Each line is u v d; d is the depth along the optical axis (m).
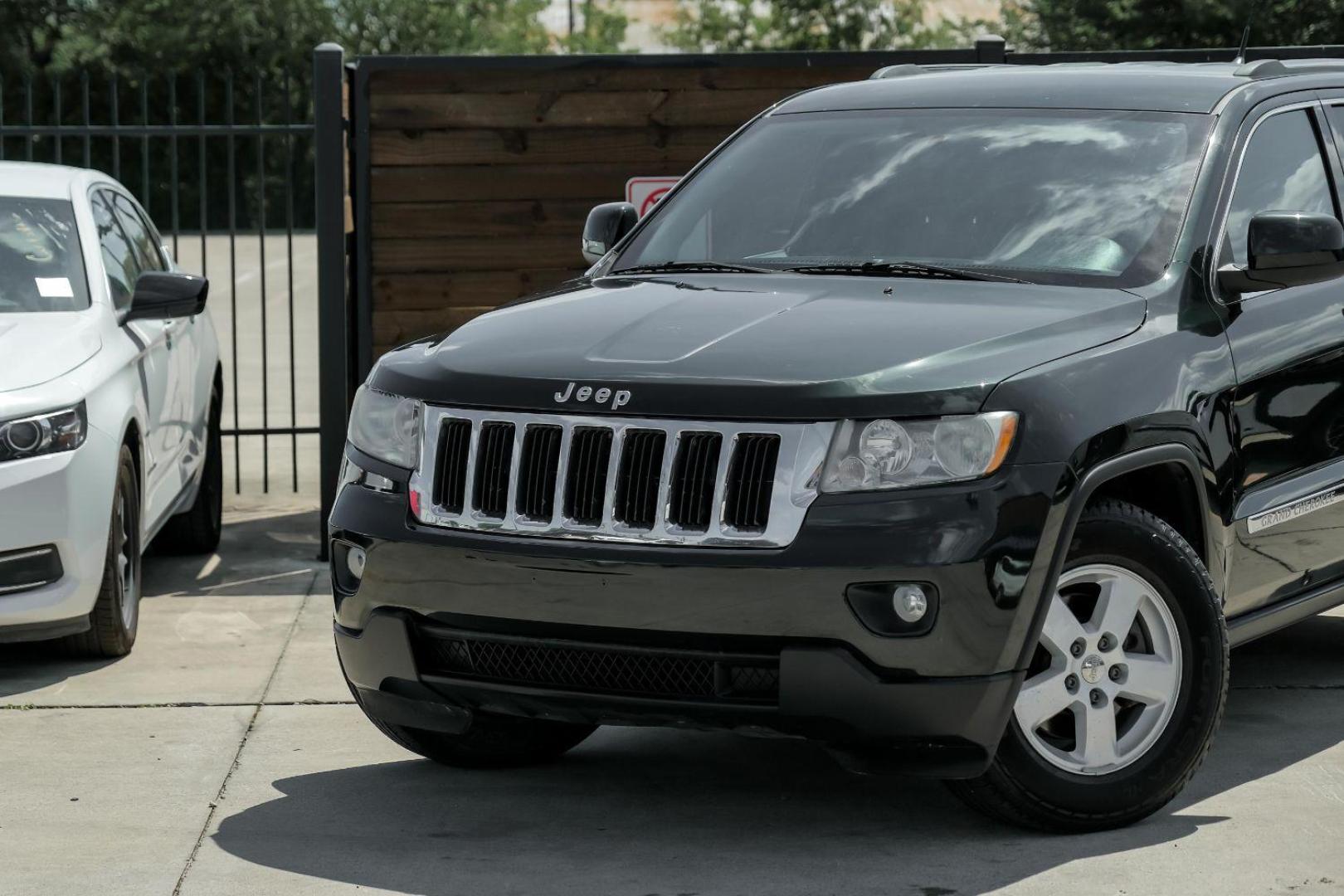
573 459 4.67
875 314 4.96
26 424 6.75
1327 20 32.78
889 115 6.22
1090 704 4.86
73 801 5.43
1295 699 6.50
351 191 9.79
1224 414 5.24
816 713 4.47
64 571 6.84
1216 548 5.25
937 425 4.48
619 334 4.97
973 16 58.53
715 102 9.73
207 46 47.19
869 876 4.66
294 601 8.44
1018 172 5.75
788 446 4.48
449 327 9.73
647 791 5.47
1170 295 5.24
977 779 4.82
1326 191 6.15
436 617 4.86
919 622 4.42
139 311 7.85
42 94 47.50
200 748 6.01
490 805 5.36
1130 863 4.72
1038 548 4.50
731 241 5.97
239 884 4.68
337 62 9.16
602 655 4.68
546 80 9.66
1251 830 4.98
